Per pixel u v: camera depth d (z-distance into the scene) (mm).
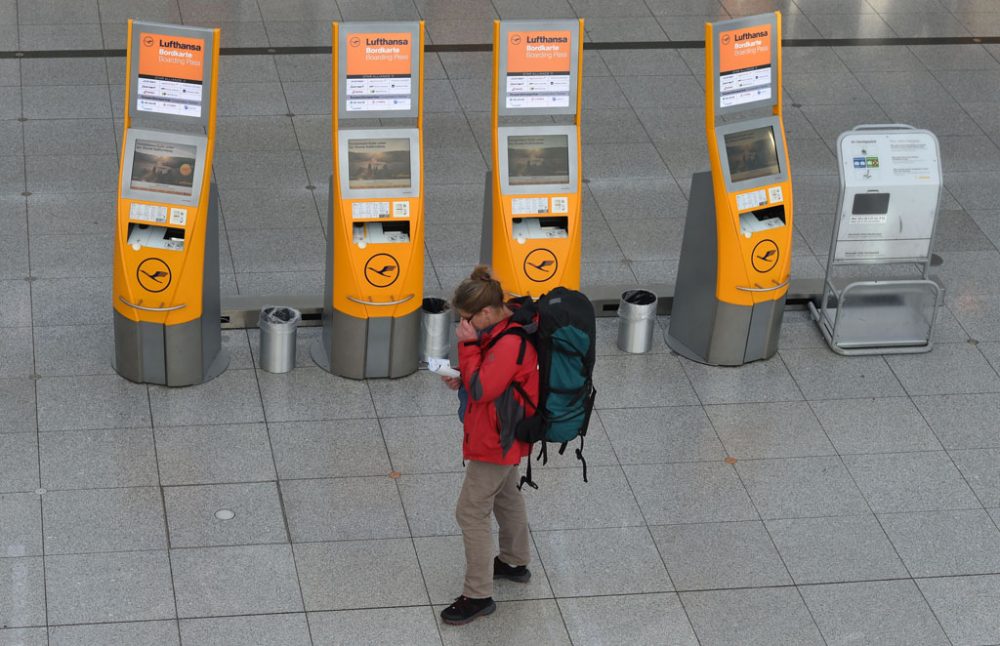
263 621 6129
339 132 7492
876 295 9164
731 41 7691
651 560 6684
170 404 7633
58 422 7391
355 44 7320
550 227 8008
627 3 13461
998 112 11883
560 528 6863
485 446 5820
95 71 11445
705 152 10977
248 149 10508
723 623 6305
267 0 12898
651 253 9594
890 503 7230
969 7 13852
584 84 11859
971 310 9141
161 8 12609
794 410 8008
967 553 6879
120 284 7500
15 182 9773
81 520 6664
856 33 13156
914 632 6328
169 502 6848
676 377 8250
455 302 5699
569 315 5609
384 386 7965
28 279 8695
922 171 8453
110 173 10031
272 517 6805
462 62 12102
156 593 6242
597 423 7750
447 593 6391
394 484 7121
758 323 8281
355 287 7672
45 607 6102
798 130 11359
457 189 10211
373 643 6051
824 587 6578
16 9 12320
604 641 6152
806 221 10141
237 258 9156
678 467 7410
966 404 8156
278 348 7895
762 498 7207
